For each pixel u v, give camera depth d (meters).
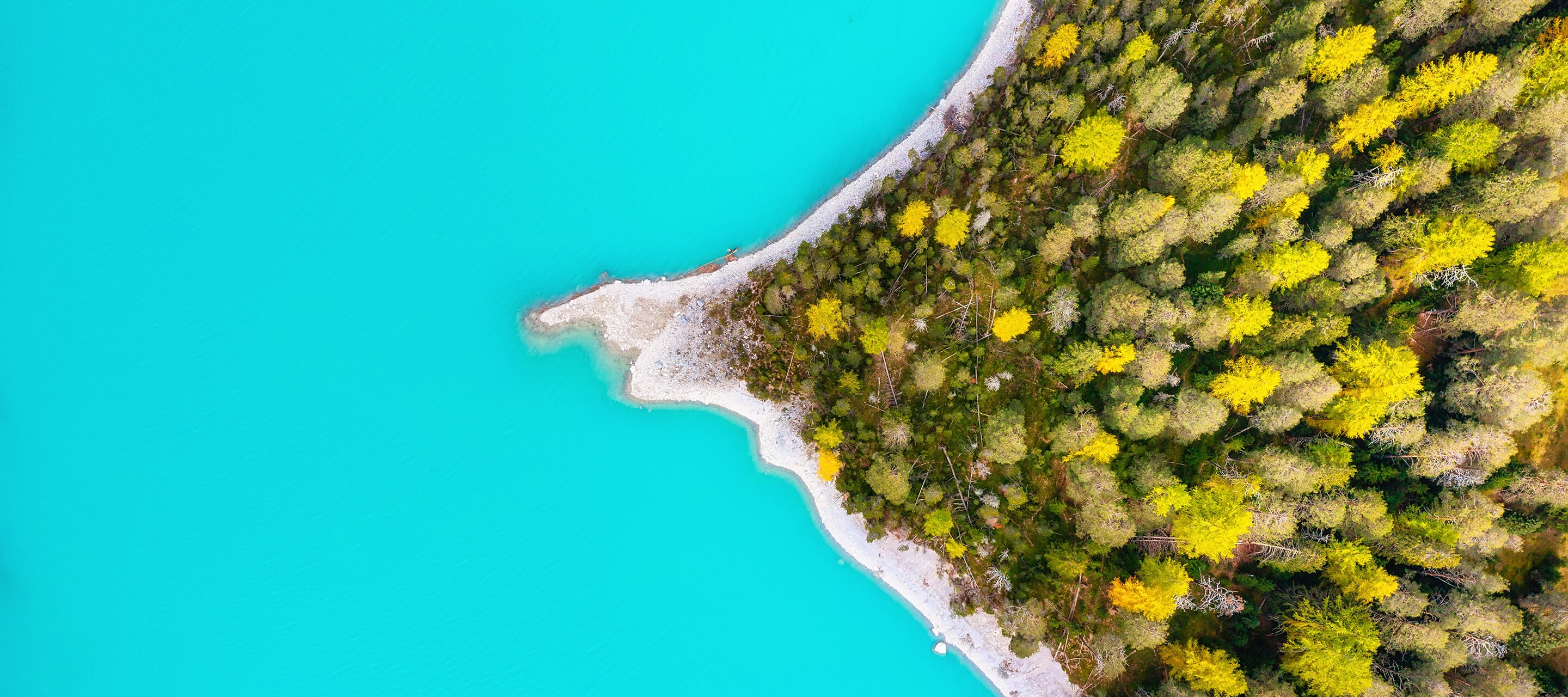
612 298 53.66
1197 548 43.81
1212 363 46.38
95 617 52.59
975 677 52.97
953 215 45.81
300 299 52.97
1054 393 48.75
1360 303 45.31
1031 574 49.59
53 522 52.09
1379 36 45.88
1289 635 45.53
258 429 52.81
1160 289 44.97
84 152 51.94
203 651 53.25
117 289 52.19
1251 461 44.66
